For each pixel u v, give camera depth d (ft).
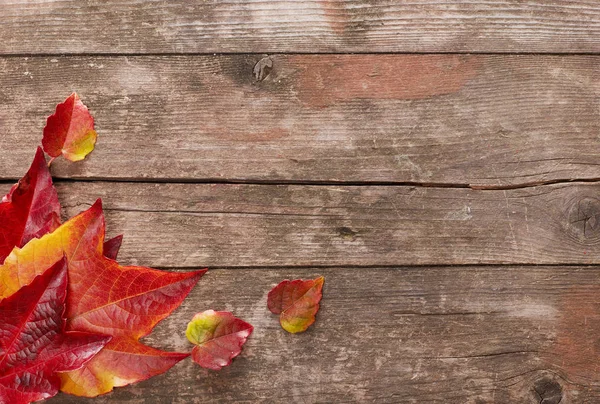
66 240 3.83
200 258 4.08
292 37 4.11
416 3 4.11
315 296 4.07
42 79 4.09
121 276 3.85
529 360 4.10
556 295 4.11
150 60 4.10
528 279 4.10
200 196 4.09
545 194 4.11
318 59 4.11
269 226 4.09
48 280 3.78
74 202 4.08
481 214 4.11
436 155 4.11
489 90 4.11
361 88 4.11
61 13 4.09
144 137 4.09
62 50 4.09
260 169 4.09
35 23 4.09
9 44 4.09
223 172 4.09
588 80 4.12
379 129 4.10
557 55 4.12
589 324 4.10
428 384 4.09
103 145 4.09
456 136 4.11
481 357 4.09
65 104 4.04
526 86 4.12
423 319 4.09
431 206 4.10
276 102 4.10
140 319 3.86
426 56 4.11
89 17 4.09
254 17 4.10
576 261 4.11
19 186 3.91
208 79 4.10
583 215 4.11
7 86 4.09
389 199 4.10
